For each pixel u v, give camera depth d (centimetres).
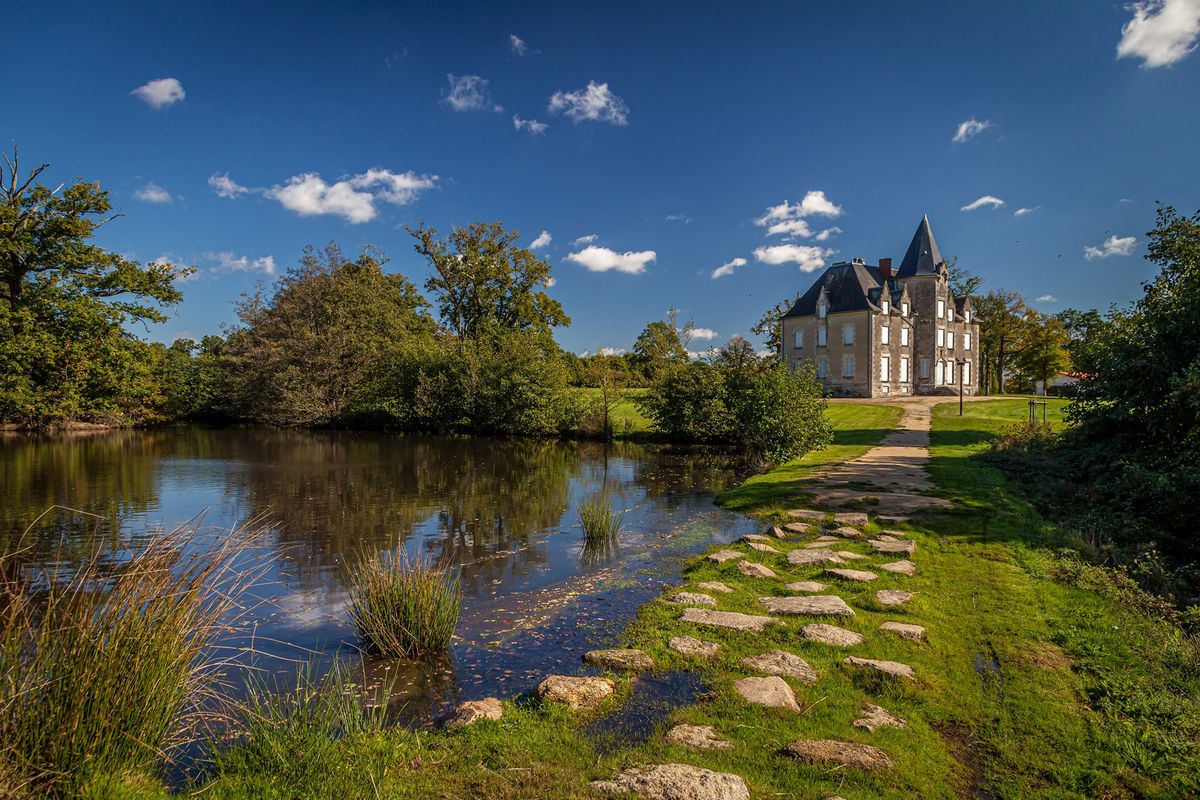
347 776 349
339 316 4003
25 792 297
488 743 394
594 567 889
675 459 2273
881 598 668
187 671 392
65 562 909
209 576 462
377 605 605
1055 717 431
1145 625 589
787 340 5081
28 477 1822
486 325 4444
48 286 1600
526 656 579
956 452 1923
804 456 1883
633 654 538
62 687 325
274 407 3866
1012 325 5566
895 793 343
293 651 605
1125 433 1311
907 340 4825
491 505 1386
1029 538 905
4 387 1455
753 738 398
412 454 2483
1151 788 357
